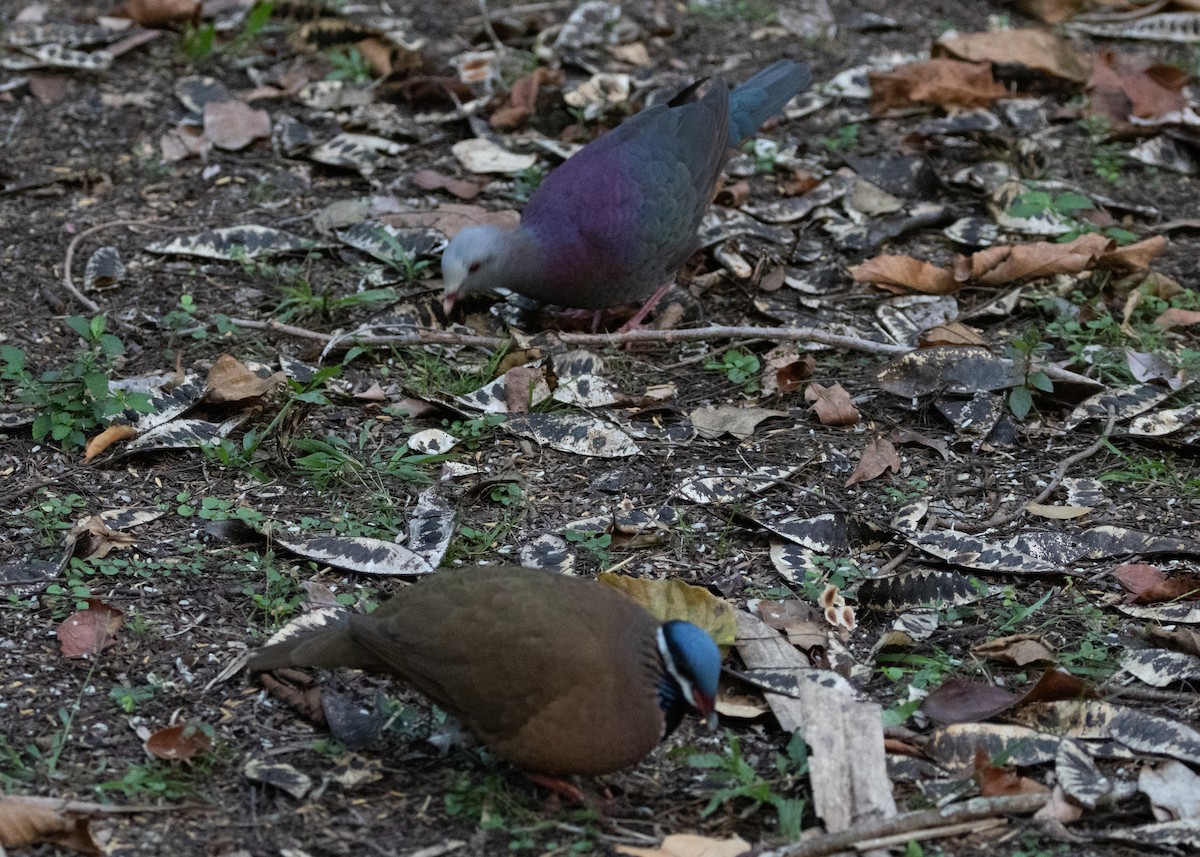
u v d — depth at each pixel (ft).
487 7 55.83
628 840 22.58
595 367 36.47
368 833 22.43
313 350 36.81
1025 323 39.14
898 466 32.89
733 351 37.17
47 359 35.81
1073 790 23.54
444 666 22.35
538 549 29.89
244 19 53.93
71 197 43.52
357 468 31.78
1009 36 51.31
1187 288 40.73
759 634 26.96
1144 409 34.78
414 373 35.88
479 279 37.14
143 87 49.24
